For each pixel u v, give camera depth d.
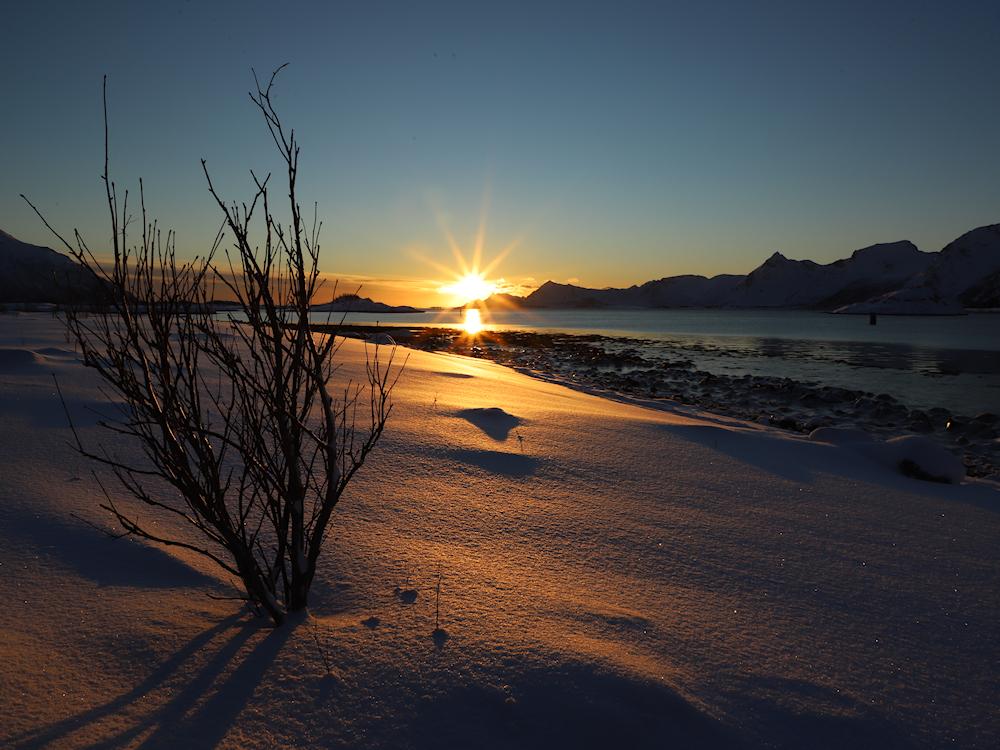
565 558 2.75
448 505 3.35
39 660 1.68
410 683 1.61
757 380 18.38
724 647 2.03
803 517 3.78
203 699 1.54
